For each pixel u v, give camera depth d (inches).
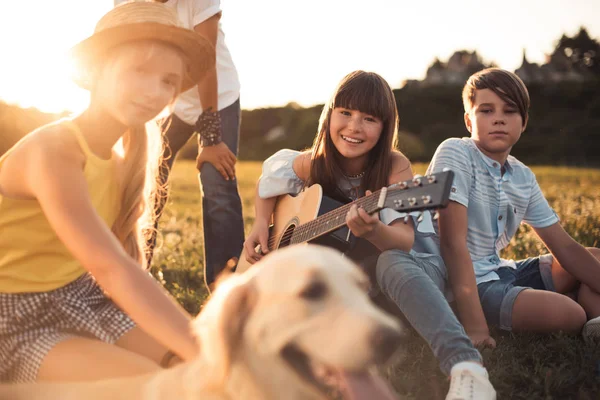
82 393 91.2
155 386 87.7
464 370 118.6
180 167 1021.2
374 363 81.1
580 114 1807.3
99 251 98.2
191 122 211.0
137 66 108.5
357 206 137.5
